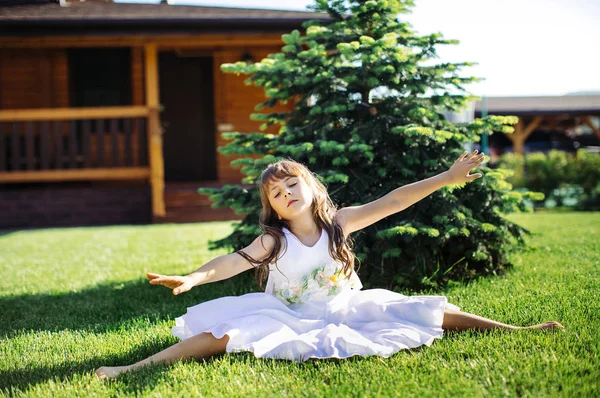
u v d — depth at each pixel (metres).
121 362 2.93
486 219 4.79
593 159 15.23
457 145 4.80
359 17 5.04
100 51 12.17
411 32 5.01
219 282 5.01
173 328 3.02
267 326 2.82
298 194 3.03
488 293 4.07
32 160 10.67
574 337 2.86
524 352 2.67
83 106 12.20
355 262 4.38
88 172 10.68
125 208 10.84
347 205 4.47
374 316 3.00
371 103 4.94
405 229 4.09
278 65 4.97
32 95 12.03
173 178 12.66
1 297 4.81
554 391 2.23
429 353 2.75
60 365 2.90
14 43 10.32
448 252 4.74
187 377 2.58
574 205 15.33
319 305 3.06
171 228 9.46
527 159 15.67
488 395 2.24
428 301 2.95
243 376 2.57
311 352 2.73
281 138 4.94
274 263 3.03
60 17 10.08
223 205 4.98
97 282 5.37
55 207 10.81
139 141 10.80
